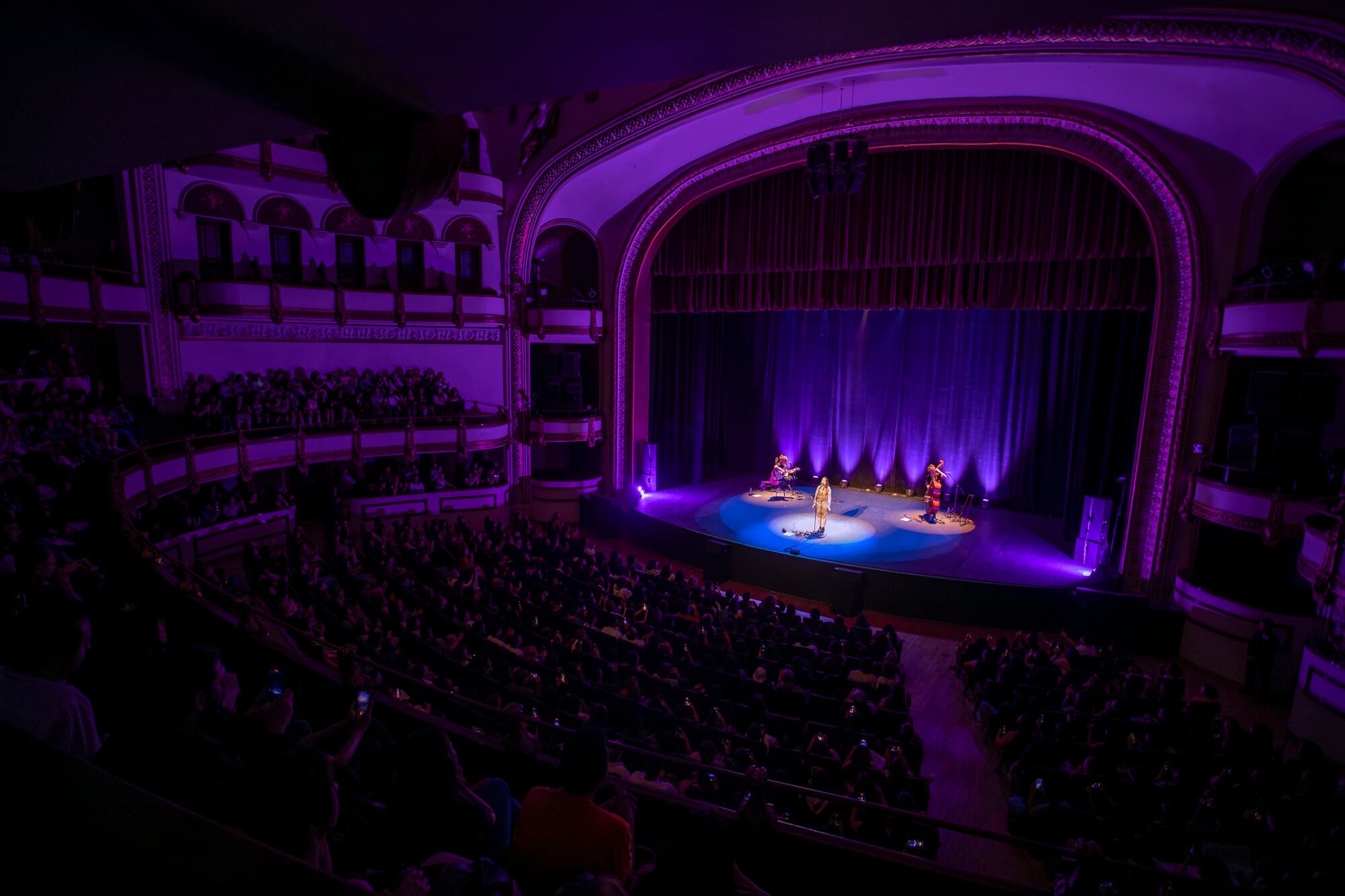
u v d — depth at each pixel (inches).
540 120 878.4
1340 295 523.8
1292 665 593.9
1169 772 388.8
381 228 884.0
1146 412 703.7
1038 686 509.7
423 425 877.2
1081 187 725.9
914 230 805.2
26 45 81.5
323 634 392.5
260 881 37.4
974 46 590.6
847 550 819.4
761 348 1154.0
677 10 77.4
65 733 105.5
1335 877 264.7
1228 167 637.3
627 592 647.8
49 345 682.8
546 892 106.3
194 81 93.7
